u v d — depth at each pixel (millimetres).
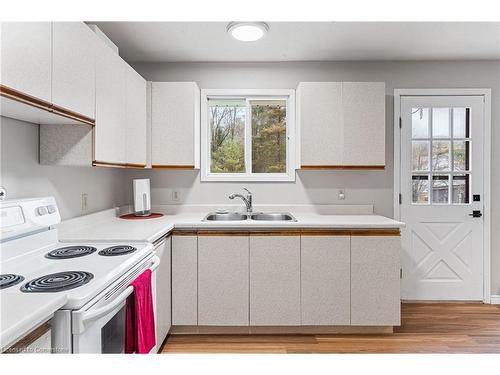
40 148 1742
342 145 2672
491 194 2977
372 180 2988
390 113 2980
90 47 1692
